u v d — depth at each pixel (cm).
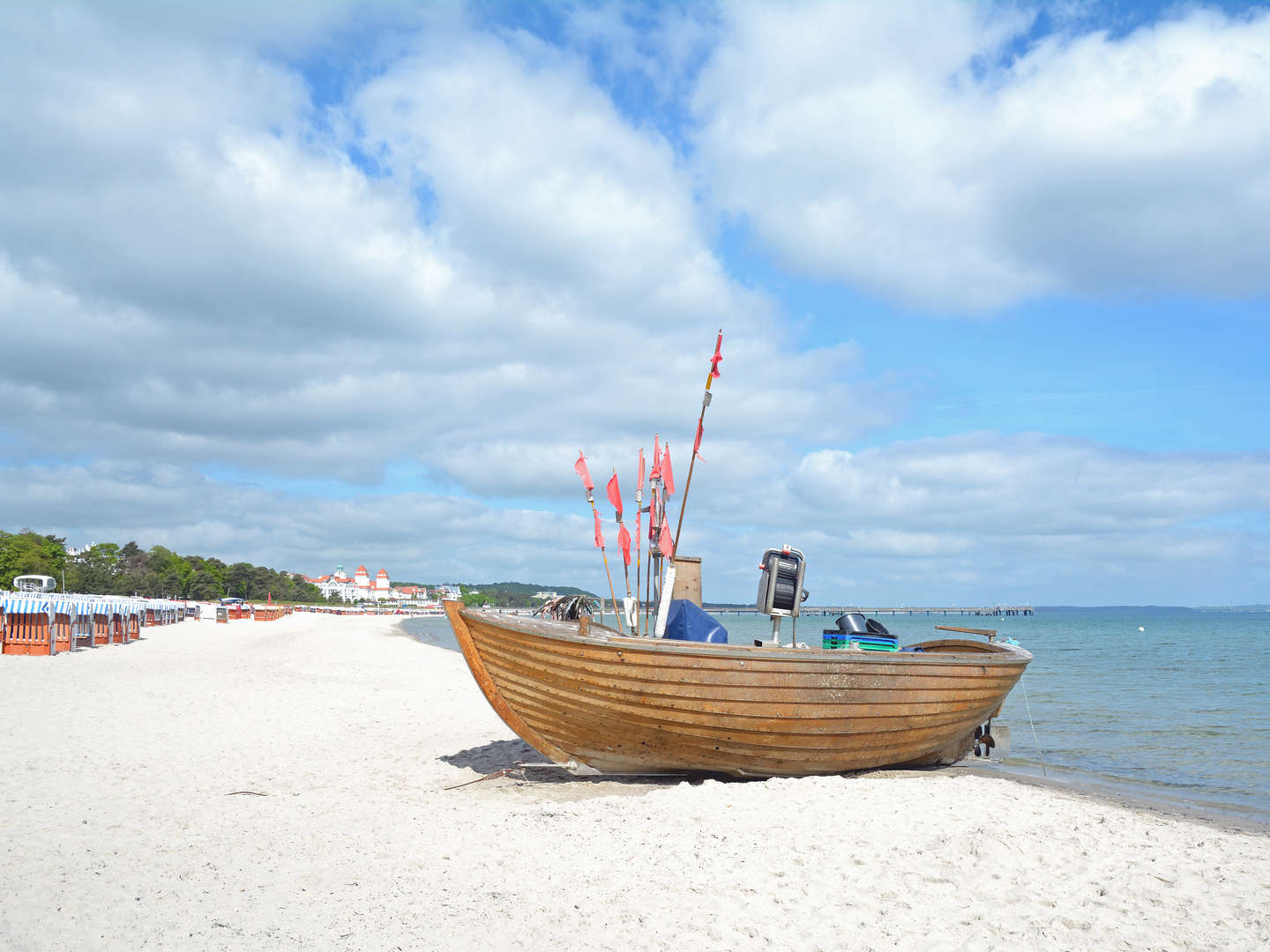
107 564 11938
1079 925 495
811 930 481
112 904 524
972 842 641
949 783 904
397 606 17450
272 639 4006
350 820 743
